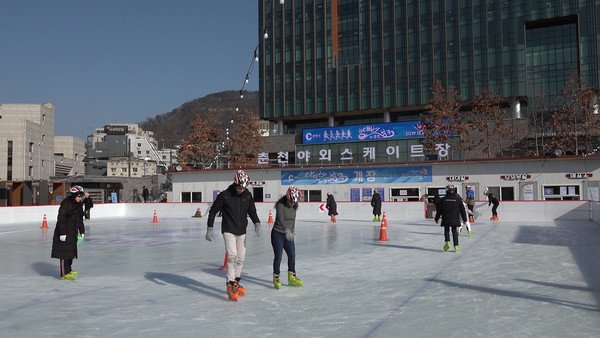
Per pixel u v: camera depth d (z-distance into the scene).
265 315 5.84
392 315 5.77
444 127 46.41
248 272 9.33
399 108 66.50
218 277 8.84
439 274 8.84
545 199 30.55
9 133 96.69
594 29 59.19
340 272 9.25
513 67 60.69
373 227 22.27
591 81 58.75
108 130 156.50
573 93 49.09
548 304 6.25
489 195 26.66
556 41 61.97
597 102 47.12
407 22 65.88
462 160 32.22
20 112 103.50
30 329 5.30
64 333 5.13
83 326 5.41
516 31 61.09
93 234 19.45
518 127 50.78
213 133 62.19
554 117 48.50
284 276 8.88
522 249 12.60
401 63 65.69
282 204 7.70
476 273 8.87
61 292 7.48
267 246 14.19
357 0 68.81
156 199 54.62
